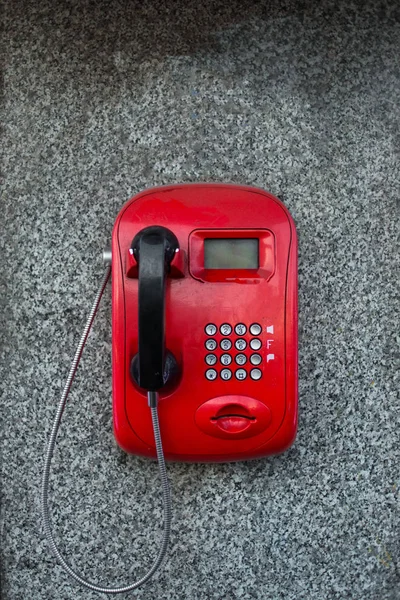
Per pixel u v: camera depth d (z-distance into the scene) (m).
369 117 1.09
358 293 1.08
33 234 1.08
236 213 0.95
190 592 1.08
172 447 0.95
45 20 1.08
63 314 1.08
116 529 1.08
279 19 1.09
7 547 1.08
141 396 0.94
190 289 0.93
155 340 0.83
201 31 1.09
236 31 1.09
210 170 1.08
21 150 1.08
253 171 1.08
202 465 1.08
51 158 1.08
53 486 1.08
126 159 1.08
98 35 1.08
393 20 1.09
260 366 0.93
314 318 1.08
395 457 1.08
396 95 1.09
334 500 1.08
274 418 0.94
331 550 1.09
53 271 1.08
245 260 0.95
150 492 1.08
